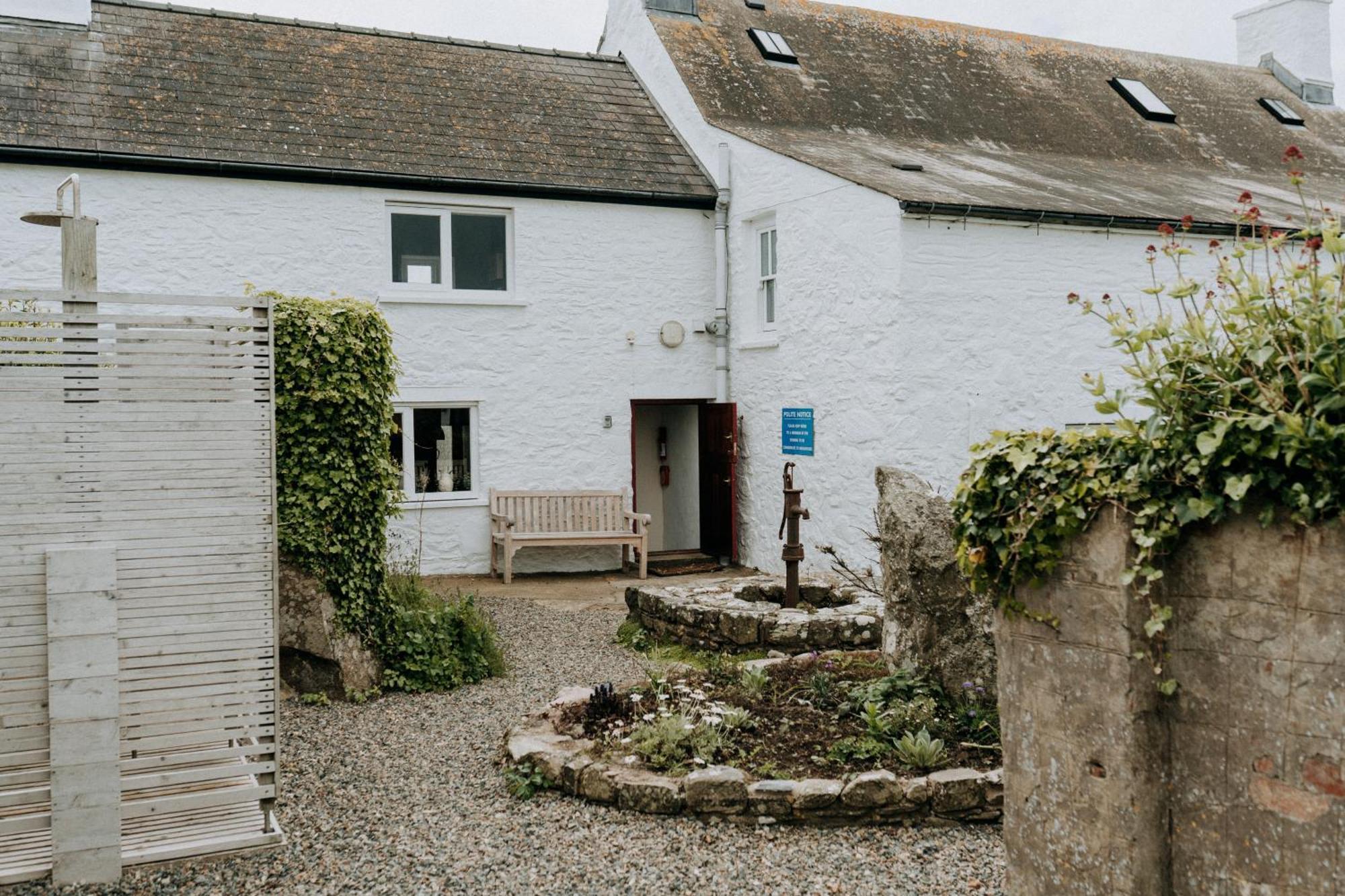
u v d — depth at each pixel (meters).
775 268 13.30
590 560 13.50
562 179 13.12
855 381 11.51
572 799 5.27
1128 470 3.19
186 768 4.85
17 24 12.18
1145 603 3.19
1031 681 3.58
